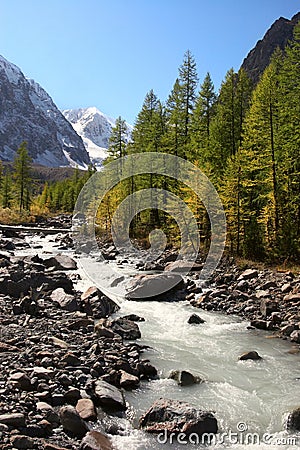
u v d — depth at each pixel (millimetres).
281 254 27469
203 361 12445
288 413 9031
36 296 17438
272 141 30531
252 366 12078
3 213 73562
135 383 10453
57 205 106500
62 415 7938
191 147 42531
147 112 52969
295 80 33031
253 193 35219
